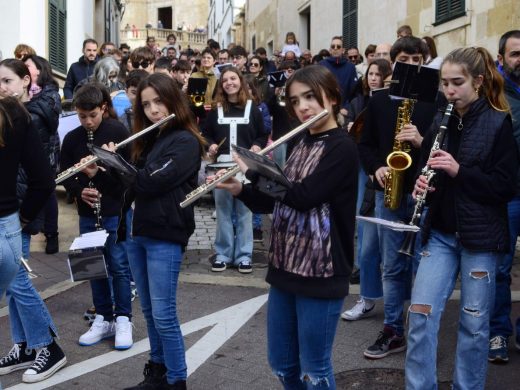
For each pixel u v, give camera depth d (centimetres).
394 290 442
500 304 433
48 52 1171
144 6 5378
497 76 339
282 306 305
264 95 796
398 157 411
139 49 906
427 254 345
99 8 2072
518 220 433
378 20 1274
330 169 285
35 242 747
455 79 334
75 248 427
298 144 309
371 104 459
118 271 464
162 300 364
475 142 335
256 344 468
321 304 289
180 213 364
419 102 441
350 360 438
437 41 1045
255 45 2508
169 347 367
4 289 353
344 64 988
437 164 330
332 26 1568
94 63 1035
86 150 466
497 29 886
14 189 344
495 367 427
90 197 459
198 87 831
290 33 1503
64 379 420
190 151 365
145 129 377
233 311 532
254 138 646
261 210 314
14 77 420
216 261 644
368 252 496
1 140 329
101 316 479
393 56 482
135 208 366
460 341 343
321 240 289
